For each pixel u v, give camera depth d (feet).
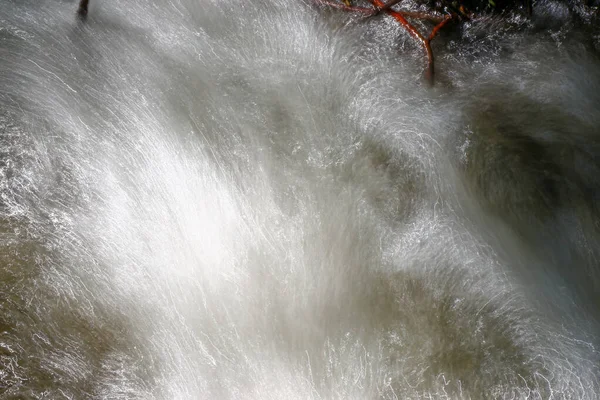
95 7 14.80
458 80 14.06
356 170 12.14
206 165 11.90
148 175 11.66
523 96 13.80
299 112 13.12
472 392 9.42
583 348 10.00
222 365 9.50
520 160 12.59
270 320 10.02
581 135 13.16
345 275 10.61
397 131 12.85
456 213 11.66
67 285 10.11
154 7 15.03
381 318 10.12
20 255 10.32
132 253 10.61
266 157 12.19
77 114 12.47
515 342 9.97
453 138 12.85
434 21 15.26
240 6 15.23
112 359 9.47
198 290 10.27
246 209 11.30
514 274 10.87
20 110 12.34
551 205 12.02
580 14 15.34
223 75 13.79
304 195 11.61
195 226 11.03
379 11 14.82
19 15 14.29
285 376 9.43
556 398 9.42
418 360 9.69
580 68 14.44
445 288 10.52
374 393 9.32
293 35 14.87
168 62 13.88
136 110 12.69
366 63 14.28
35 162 11.57
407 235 11.18
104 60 13.65
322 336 9.88
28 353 9.34
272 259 10.70
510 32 15.07
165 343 9.70
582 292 10.91
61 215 10.93
